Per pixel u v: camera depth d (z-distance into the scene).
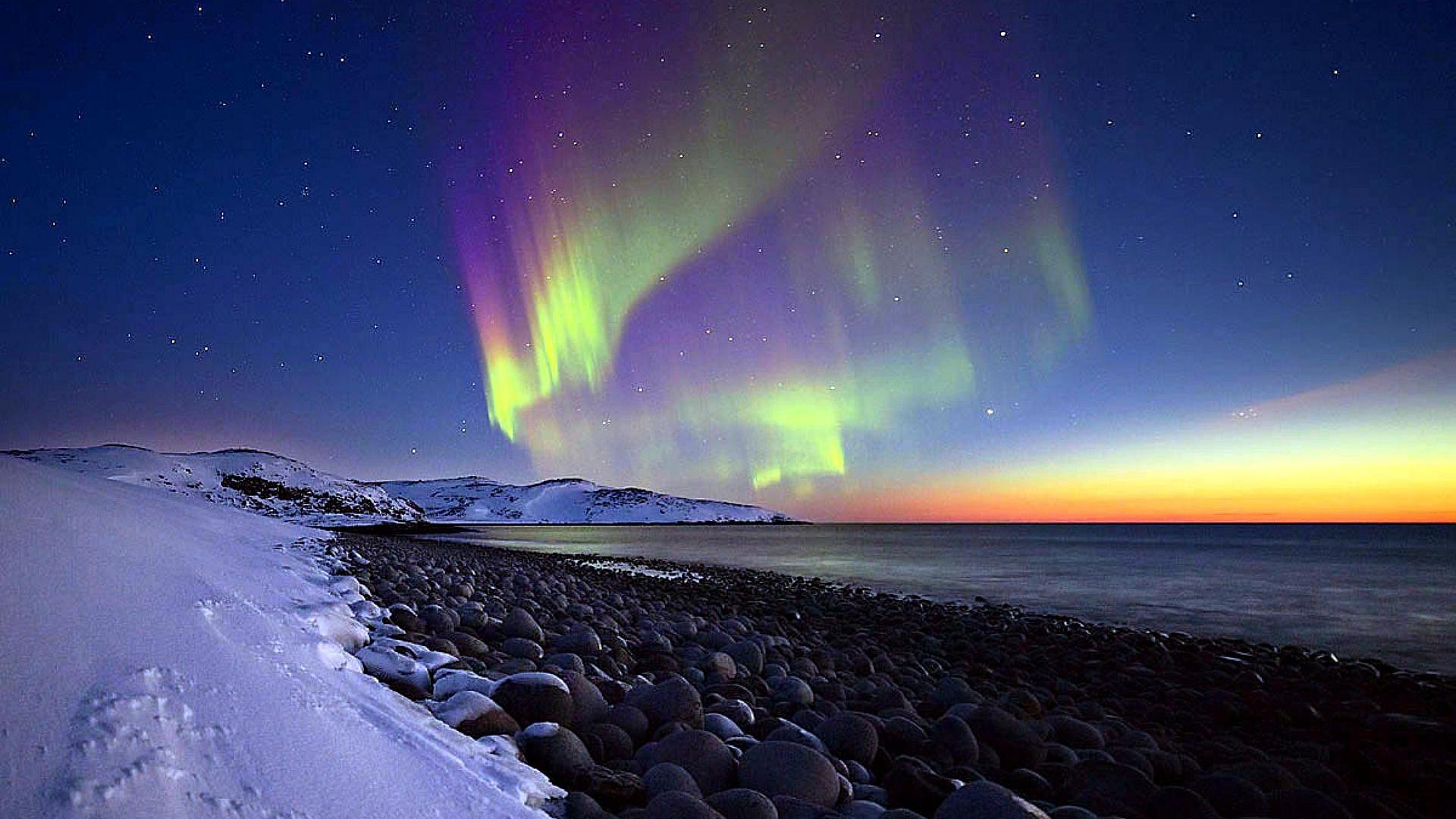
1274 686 9.80
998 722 4.91
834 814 3.07
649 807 2.79
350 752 2.48
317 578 8.24
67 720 1.90
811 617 15.97
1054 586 26.34
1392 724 7.31
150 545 4.46
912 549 57.78
